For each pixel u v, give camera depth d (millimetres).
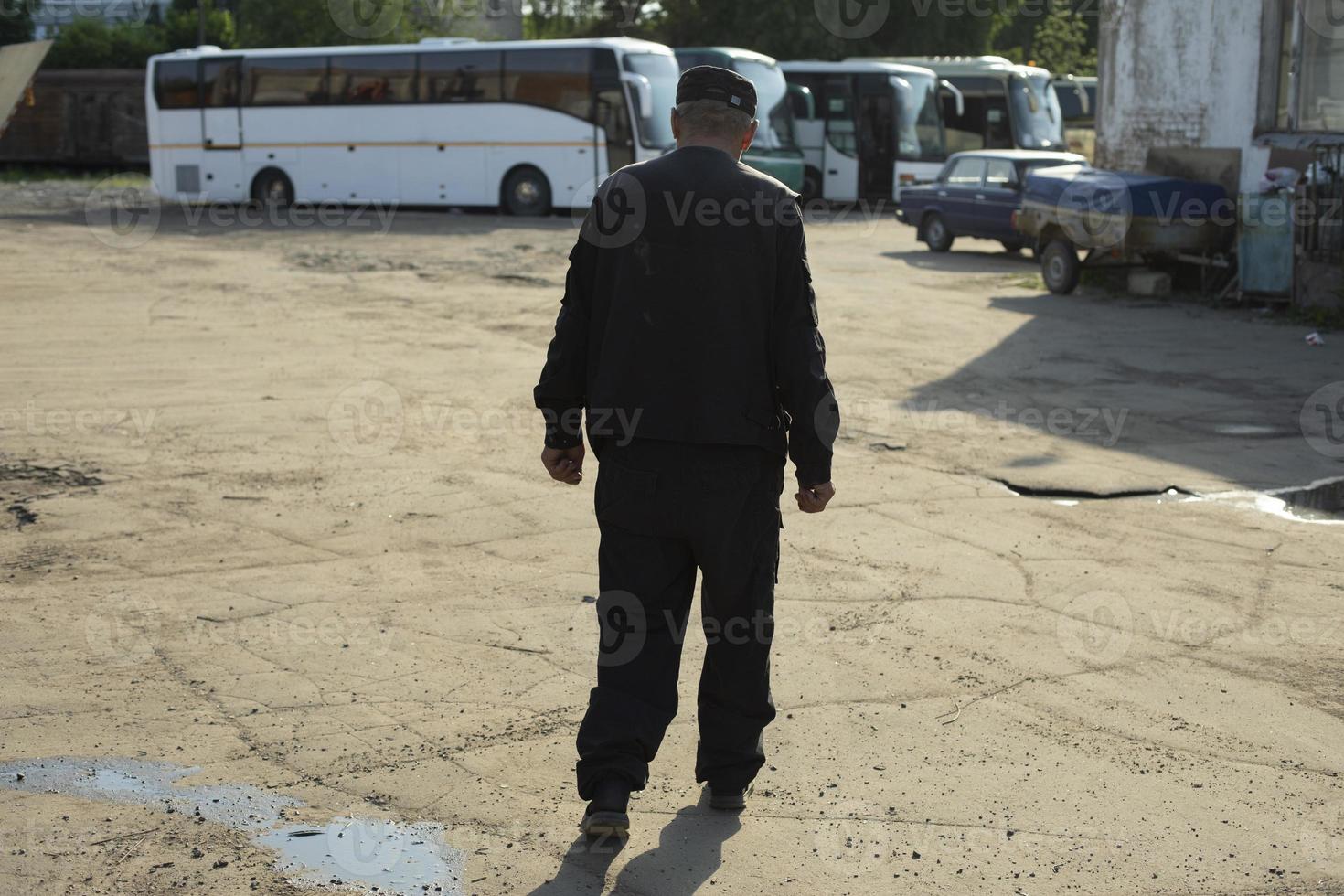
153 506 6492
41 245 19922
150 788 3639
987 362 11078
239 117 27984
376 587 5387
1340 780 3812
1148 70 16406
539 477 7184
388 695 4309
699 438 3244
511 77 25781
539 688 4391
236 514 6387
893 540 6152
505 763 3846
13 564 5578
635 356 3264
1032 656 4738
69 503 6500
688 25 37719
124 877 3180
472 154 26203
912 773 3828
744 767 3533
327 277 16422
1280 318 13688
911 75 28531
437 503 6641
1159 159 16422
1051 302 15016
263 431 8117
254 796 3609
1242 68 15508
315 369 10273
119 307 13547
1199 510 6734
